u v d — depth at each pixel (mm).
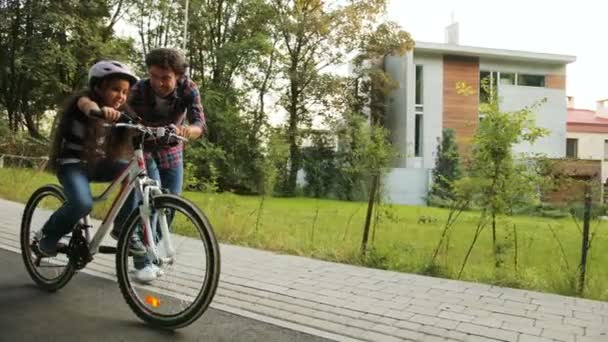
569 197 6195
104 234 4055
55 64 29438
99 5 31641
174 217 3697
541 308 4590
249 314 4195
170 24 34094
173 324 3670
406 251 7008
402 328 4008
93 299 4316
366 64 35906
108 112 3686
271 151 26719
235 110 33781
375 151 7211
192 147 30094
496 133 6086
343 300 4656
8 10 28750
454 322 4164
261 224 8375
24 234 4637
